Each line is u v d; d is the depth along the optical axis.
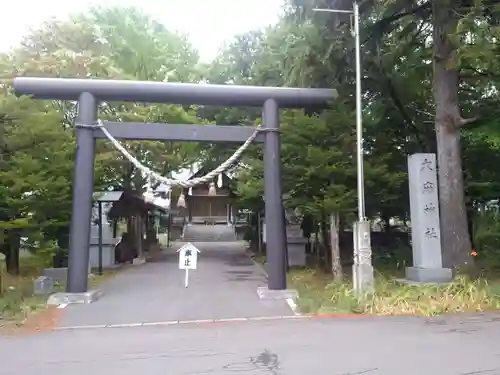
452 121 13.62
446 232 13.41
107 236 20.50
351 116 13.78
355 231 11.31
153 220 32.94
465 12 12.50
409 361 6.46
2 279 14.60
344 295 10.80
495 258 16.08
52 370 6.27
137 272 18.38
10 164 12.01
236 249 32.34
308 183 13.95
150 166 24.36
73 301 11.37
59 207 12.89
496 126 14.92
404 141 17.22
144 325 9.14
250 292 12.98
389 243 21.25
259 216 26.38
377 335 8.02
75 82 12.29
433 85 14.41
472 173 17.14
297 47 14.49
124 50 21.77
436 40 13.45
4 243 13.61
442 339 7.71
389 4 13.14
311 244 22.78
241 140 12.75
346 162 13.77
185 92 12.48
